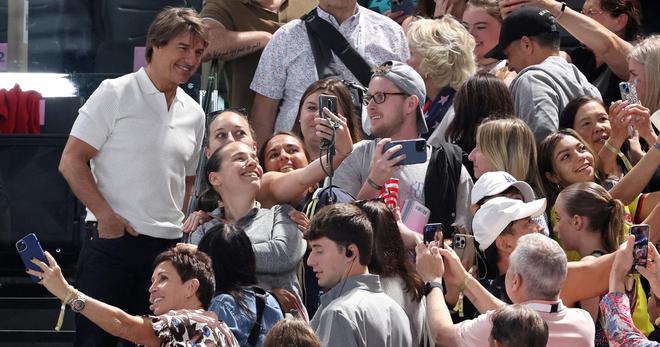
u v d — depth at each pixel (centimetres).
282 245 2205
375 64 2875
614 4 3016
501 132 2284
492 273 2123
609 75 3023
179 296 2023
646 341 1858
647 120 2491
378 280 1914
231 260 2073
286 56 2850
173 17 2392
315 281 2295
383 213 2002
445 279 2075
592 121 2550
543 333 1697
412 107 2362
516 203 2086
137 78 2420
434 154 2300
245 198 2261
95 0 3350
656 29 3466
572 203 2147
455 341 1911
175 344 1952
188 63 2408
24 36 3291
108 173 2398
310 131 2533
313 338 1712
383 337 1848
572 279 2069
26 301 2845
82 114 2384
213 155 2284
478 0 2936
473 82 2447
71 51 3344
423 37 2644
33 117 2950
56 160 2881
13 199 2873
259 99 2878
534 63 2723
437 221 2267
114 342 2416
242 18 3031
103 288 2375
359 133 2556
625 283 1986
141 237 2397
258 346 2036
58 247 2870
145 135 2403
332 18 2864
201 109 2506
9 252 2873
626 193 2391
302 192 2305
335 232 1900
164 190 2417
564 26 2873
